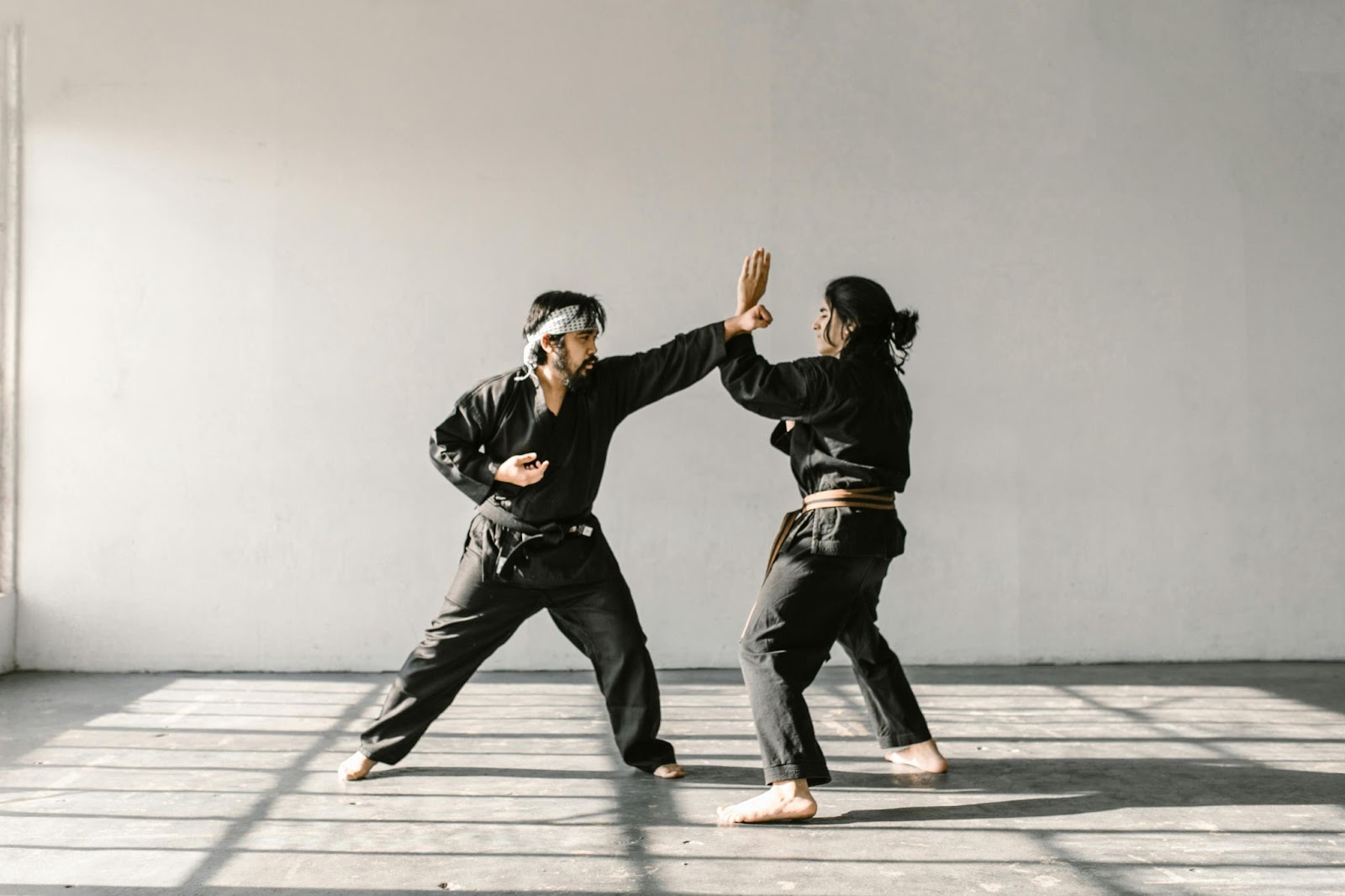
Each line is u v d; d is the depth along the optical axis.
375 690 4.39
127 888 2.24
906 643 4.95
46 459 4.78
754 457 4.91
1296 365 5.08
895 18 5.02
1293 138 5.11
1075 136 5.05
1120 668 4.84
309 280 4.84
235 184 4.84
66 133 4.81
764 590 2.87
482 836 2.58
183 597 4.79
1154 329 5.04
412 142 4.89
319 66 4.88
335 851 2.47
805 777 2.67
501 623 3.05
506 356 4.88
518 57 4.92
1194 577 5.02
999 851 2.47
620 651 3.08
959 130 5.02
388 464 4.83
